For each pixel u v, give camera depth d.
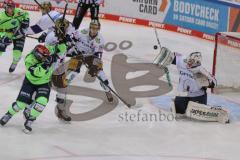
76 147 14.18
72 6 31.77
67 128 15.64
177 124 16.66
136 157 13.78
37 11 32.06
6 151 13.51
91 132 15.47
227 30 28.38
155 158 13.80
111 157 13.64
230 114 18.05
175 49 26.62
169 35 29.39
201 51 26.86
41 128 15.42
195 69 16.73
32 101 15.19
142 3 30.75
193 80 16.88
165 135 15.65
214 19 28.86
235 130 16.45
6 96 17.97
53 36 15.79
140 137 15.35
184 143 15.09
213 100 19.64
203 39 29.38
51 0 31.66
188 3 29.70
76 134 15.20
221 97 20.16
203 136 15.76
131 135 15.47
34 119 14.85
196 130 16.22
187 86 16.97
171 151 14.42
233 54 21.31
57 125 15.82
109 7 31.45
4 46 19.86
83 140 14.77
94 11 25.39
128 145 14.64
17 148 13.77
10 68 20.53
